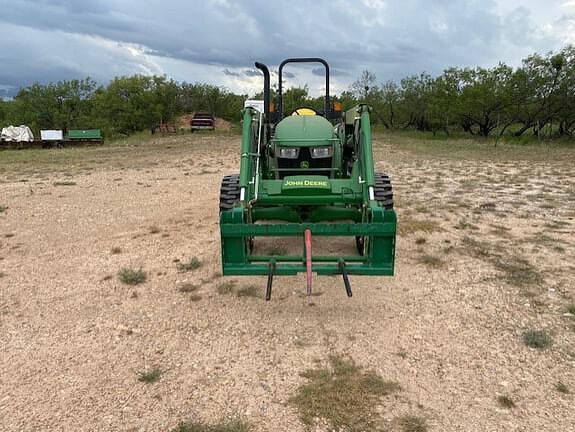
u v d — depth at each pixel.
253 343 4.05
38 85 51.62
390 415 3.14
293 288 5.14
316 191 4.91
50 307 4.83
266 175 5.71
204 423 3.08
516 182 12.08
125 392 3.43
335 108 6.65
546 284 5.17
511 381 3.49
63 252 6.59
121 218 8.49
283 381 3.52
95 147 33.09
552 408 3.20
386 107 43.53
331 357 3.82
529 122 30.06
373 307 4.69
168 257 6.27
